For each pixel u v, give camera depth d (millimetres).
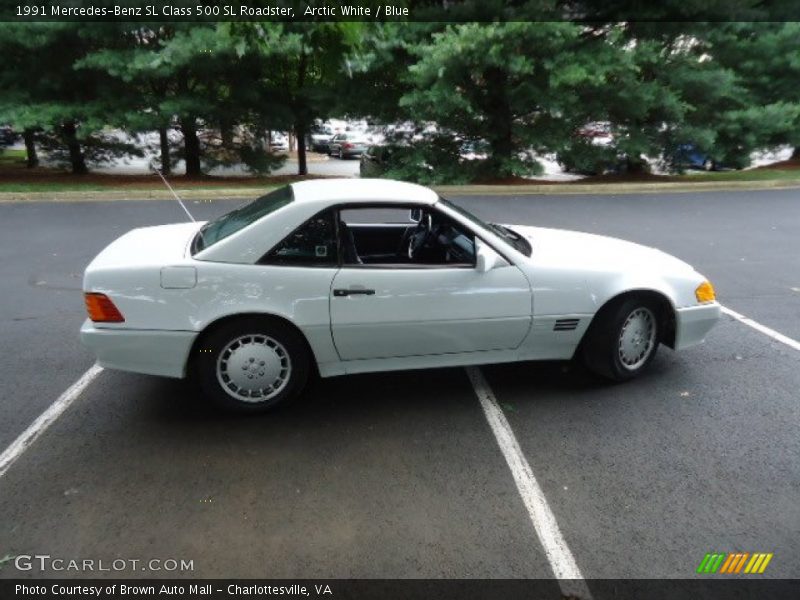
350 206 3408
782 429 3439
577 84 13273
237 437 3271
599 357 3871
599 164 15859
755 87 16406
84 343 3232
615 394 3848
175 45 12133
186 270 3182
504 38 12562
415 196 3598
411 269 3438
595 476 2973
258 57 13305
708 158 16938
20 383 3877
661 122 15312
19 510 2641
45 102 13258
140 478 2885
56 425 3361
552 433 3371
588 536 2553
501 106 14453
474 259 3557
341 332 3400
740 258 7547
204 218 9805
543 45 12820
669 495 2834
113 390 3801
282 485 2854
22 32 11961
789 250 7984
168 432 3305
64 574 2297
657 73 14680
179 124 15023
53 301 5566
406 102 13000
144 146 17062
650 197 12977
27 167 17453
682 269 4016
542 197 12977
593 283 3701
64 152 15953
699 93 14867
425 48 12492
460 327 3561
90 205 10867
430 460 3088
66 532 2514
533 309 3635
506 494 2820
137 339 3199
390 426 3422
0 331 4793
